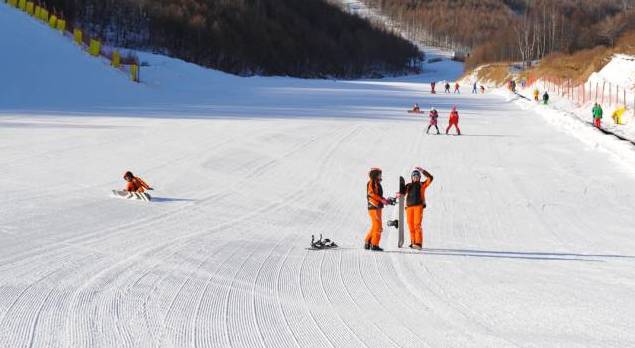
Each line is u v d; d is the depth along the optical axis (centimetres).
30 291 816
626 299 841
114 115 3369
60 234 1133
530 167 2272
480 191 1839
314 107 4584
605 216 1534
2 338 662
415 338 689
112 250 1044
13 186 1567
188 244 1117
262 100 5106
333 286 892
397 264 1034
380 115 4141
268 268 981
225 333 696
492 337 692
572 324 736
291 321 741
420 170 1164
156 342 662
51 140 2386
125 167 1938
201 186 1744
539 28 14125
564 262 1072
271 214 1457
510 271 1002
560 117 3850
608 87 5034
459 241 1246
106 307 766
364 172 2102
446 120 3981
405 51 19625
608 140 2770
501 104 5806
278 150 2469
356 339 685
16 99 3762
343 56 16612
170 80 5941
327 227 1356
